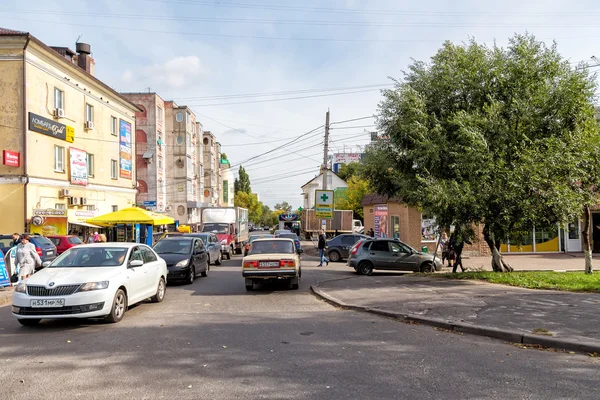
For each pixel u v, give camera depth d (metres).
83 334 7.79
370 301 10.70
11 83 22.86
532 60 13.91
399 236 28.41
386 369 5.66
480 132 12.83
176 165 52.84
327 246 26.92
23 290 8.28
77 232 27.48
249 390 4.93
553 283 12.12
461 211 12.82
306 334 7.67
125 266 9.58
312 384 5.11
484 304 9.54
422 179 12.81
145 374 5.52
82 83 28.59
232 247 30.44
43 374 5.57
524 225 13.28
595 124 13.36
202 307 10.73
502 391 4.86
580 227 26.45
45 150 24.50
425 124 14.12
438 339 7.28
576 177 12.51
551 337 6.76
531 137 13.34
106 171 32.06
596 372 5.50
